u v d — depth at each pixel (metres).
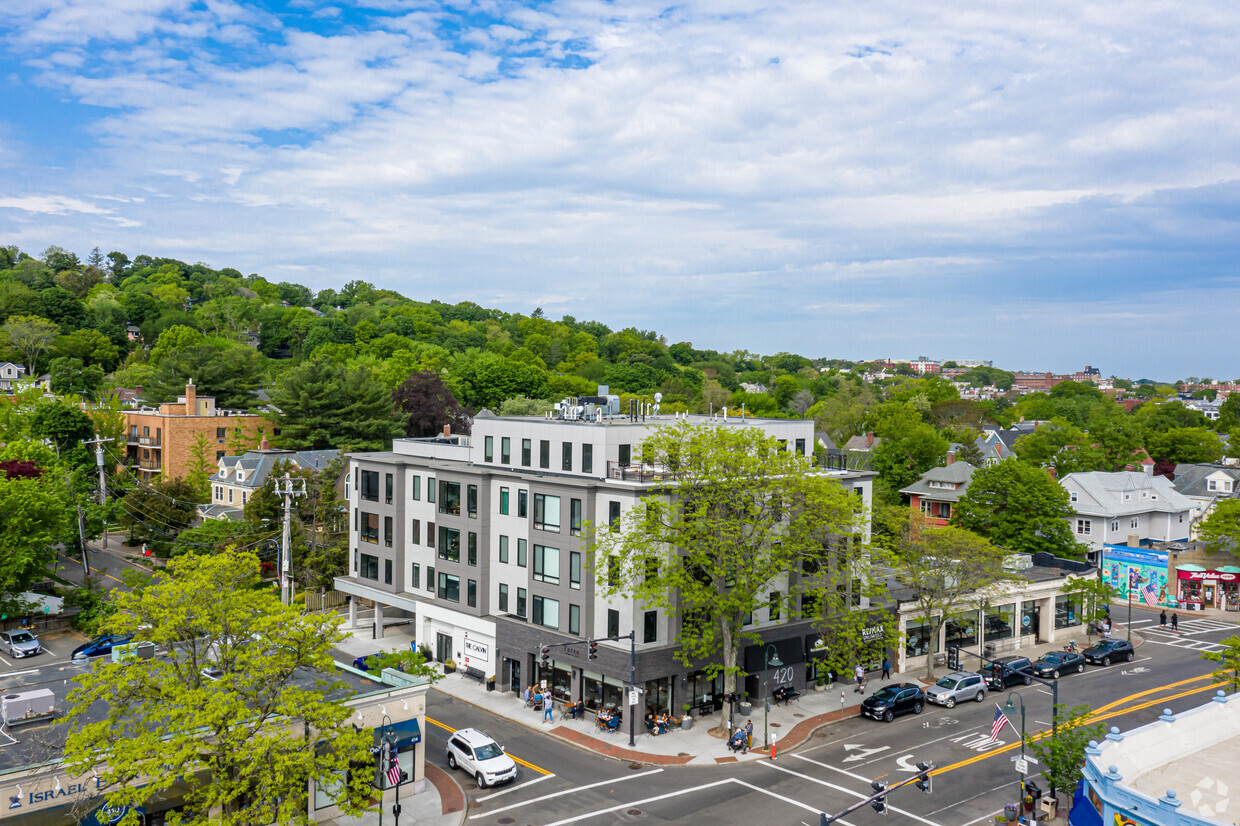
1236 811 24.69
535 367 169.62
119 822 26.41
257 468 95.12
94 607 66.06
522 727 47.53
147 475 112.56
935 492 101.00
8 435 94.38
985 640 63.62
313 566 70.81
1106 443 132.38
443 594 59.03
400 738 37.75
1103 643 63.03
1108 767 26.16
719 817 36.12
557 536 50.91
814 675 55.44
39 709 33.38
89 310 185.62
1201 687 55.34
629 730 45.50
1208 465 114.25
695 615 48.28
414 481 61.69
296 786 28.73
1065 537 77.69
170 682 28.88
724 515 47.62
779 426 59.41
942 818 36.28
